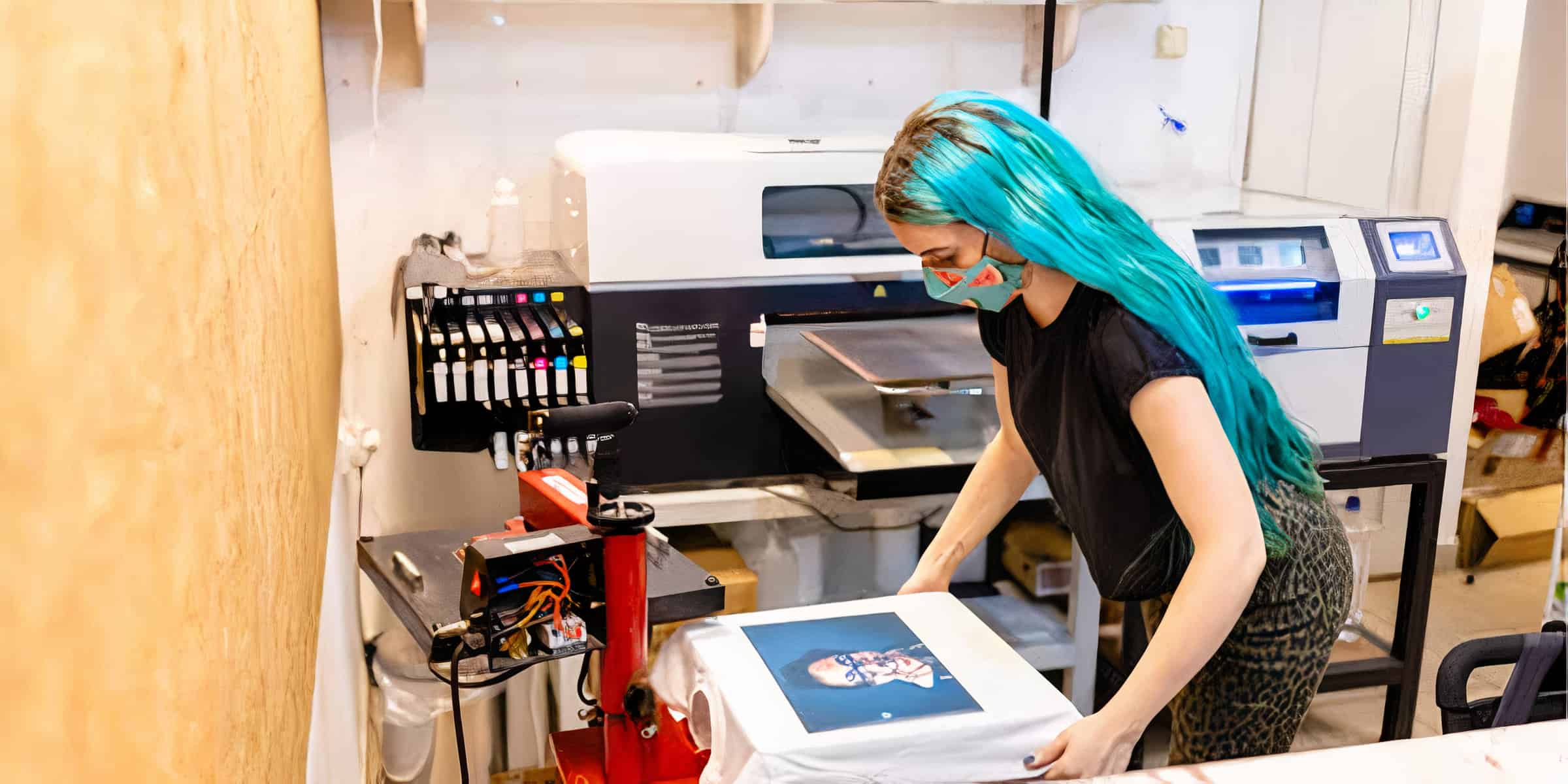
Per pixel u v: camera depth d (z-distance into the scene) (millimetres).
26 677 243
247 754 661
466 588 1107
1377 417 2074
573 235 2109
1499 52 2215
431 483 2191
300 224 1378
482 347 2029
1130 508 1366
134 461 377
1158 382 1218
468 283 2096
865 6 2445
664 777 1146
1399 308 2033
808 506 2141
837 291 2119
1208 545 1174
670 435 2096
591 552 1122
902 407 2135
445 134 2316
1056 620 2469
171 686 423
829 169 2066
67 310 296
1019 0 2426
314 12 1936
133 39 423
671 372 2076
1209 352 1262
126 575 354
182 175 532
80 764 287
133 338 388
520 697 2242
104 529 326
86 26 340
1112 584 1467
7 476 237
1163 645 1151
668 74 2400
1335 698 2322
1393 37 2279
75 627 288
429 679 2209
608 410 1104
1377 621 2254
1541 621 2100
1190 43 2482
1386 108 2309
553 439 2121
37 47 280
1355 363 2045
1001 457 1569
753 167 2027
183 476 483
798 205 2068
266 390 897
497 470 2154
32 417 258
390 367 2293
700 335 2074
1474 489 2160
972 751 999
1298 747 2166
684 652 1126
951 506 2145
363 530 2215
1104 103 2531
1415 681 2143
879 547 2367
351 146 2275
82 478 303
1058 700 1047
